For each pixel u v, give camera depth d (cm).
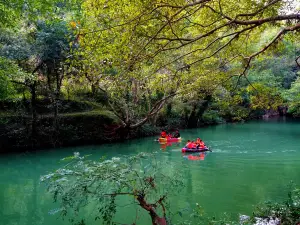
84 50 673
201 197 923
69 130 2062
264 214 632
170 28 624
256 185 1067
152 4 551
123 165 540
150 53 639
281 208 618
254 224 571
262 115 4269
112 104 2144
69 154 1808
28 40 1905
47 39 1805
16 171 1441
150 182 567
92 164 549
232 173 1260
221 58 931
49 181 564
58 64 1970
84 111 2225
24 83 1909
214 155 1695
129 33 584
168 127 2841
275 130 2852
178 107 2927
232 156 1659
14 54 1800
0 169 1488
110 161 532
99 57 620
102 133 2158
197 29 726
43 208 907
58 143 2048
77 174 511
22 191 1111
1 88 1427
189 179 1155
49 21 911
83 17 633
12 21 1119
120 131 2241
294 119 4025
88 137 2125
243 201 889
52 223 791
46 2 838
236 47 845
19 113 1967
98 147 2030
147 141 2264
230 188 1027
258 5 636
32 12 932
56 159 1688
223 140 2278
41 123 2011
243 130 2880
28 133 1945
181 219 743
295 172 1263
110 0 552
